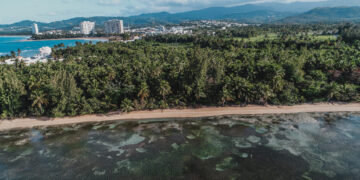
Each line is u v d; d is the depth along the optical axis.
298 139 60.22
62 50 165.25
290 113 76.81
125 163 51.16
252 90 79.69
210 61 90.50
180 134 64.06
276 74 82.06
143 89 76.50
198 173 47.62
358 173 46.97
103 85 80.25
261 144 58.09
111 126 69.62
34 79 77.31
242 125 68.94
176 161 51.66
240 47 149.00
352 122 69.81
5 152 56.28
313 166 49.25
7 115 74.06
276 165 49.81
